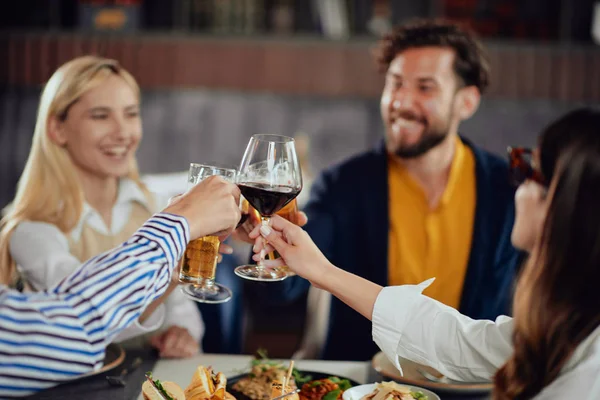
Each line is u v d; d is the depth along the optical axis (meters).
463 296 1.95
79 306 0.99
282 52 3.38
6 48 3.39
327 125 3.56
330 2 3.39
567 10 3.36
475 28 3.39
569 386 0.97
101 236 1.89
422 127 1.96
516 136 3.49
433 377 1.45
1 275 1.79
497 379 1.04
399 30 2.04
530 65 3.29
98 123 1.84
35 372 0.97
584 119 1.00
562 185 0.98
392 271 2.01
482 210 1.95
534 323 0.99
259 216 1.37
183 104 3.59
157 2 3.47
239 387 1.39
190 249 1.24
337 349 2.01
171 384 1.20
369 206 2.02
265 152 1.21
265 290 1.88
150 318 1.63
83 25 3.42
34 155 1.86
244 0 3.43
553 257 0.98
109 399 1.29
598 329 0.97
